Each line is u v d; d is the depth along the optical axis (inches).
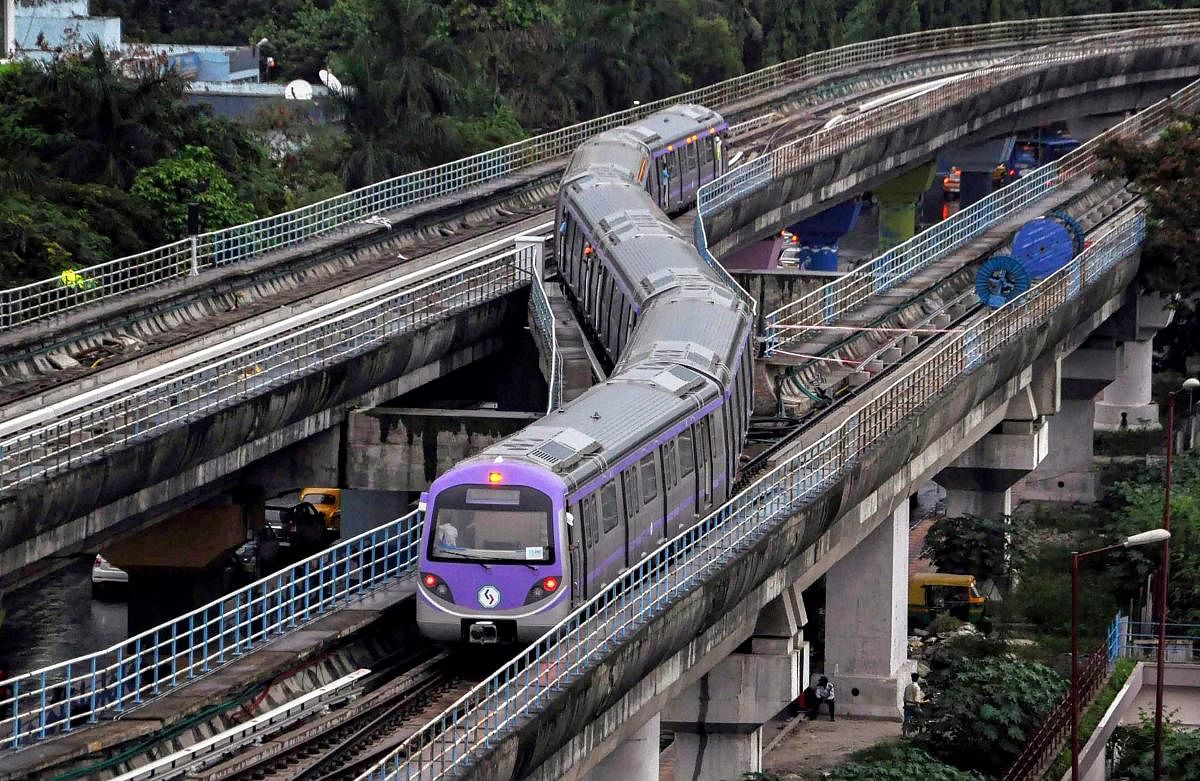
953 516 3449.8
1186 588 3061.0
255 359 2608.3
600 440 1959.9
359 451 2704.2
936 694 2610.7
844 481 2295.8
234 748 1609.3
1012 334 3011.8
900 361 3061.0
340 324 2800.2
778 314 3142.2
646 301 2586.1
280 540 3221.0
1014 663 2615.7
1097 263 3496.6
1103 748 2524.6
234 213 3661.4
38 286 2942.9
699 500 2193.7
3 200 3346.5
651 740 2055.9
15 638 2886.3
